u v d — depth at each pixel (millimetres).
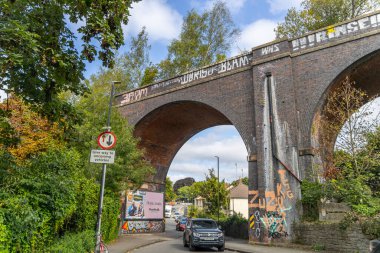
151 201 30344
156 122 27922
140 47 37281
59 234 9961
